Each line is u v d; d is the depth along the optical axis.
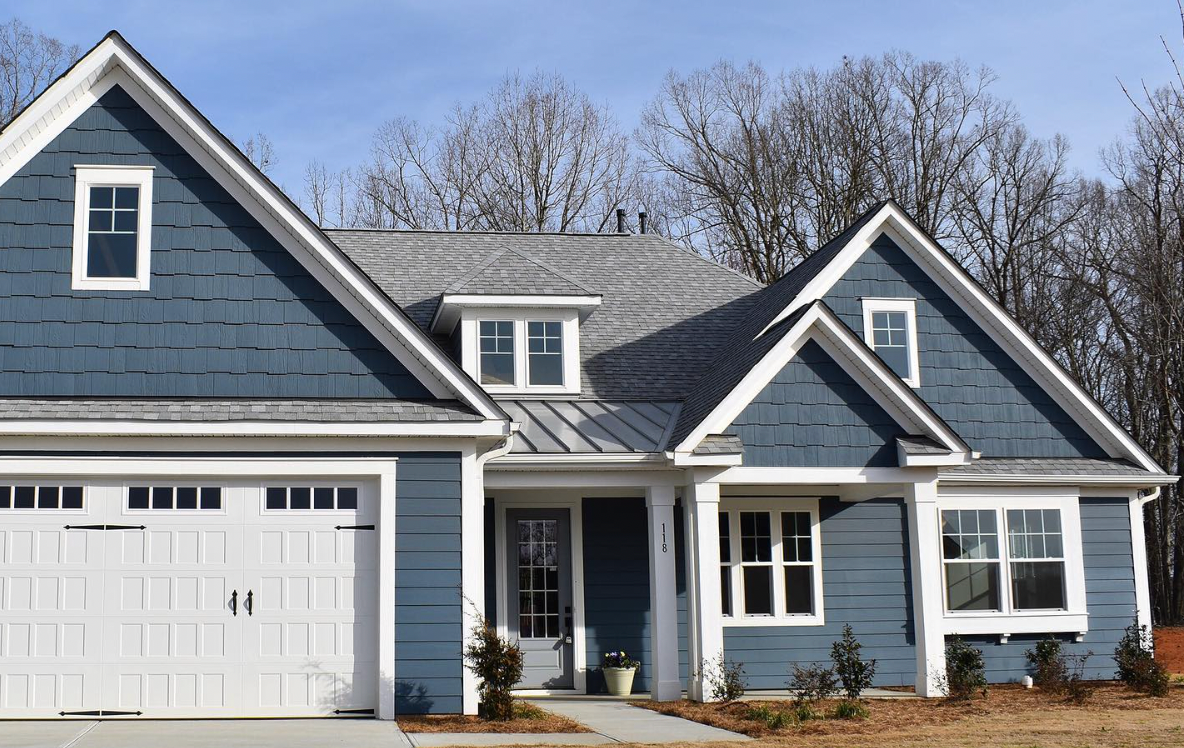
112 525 13.61
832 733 12.72
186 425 13.45
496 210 43.22
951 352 18.97
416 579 13.78
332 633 13.79
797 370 16.09
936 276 19.12
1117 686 17.39
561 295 18.61
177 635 13.56
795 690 16.95
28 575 13.44
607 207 43.78
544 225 43.09
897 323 18.92
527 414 17.75
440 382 14.39
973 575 18.31
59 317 13.92
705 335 20.84
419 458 14.05
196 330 14.11
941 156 41.62
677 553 17.91
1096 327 38.91
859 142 41.97
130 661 13.45
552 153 43.75
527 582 17.66
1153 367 32.66
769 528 18.12
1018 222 40.91
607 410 18.22
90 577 13.50
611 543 17.83
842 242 19.31
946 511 18.39
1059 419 19.17
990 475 18.14
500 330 18.83
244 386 14.07
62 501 13.59
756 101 43.75
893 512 18.50
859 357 15.98
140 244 14.18
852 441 16.03
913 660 18.08
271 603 13.75
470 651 13.54
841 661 15.38
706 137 43.84
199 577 13.67
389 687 13.52
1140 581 18.95
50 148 14.27
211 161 14.45
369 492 14.07
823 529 18.23
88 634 13.42
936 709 14.71
